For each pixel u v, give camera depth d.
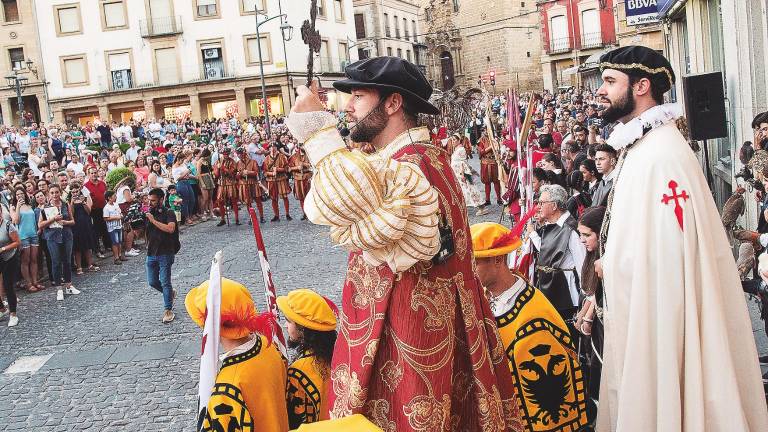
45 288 12.59
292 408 3.48
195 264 13.37
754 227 8.23
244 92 47.69
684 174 2.55
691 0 11.98
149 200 9.58
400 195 1.87
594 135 13.28
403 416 2.03
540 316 3.15
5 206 10.45
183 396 6.93
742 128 8.54
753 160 5.92
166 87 47.69
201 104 48.56
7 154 22.25
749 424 2.59
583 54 55.00
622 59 2.73
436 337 2.05
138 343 8.82
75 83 48.31
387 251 1.95
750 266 5.08
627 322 2.61
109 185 16.72
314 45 2.11
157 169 18.48
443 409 2.03
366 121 2.19
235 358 3.15
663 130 2.65
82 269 13.99
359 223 1.88
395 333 2.04
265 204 22.27
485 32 64.56
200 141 31.41
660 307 2.51
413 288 2.04
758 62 8.07
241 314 3.12
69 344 9.06
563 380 3.11
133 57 48.03
